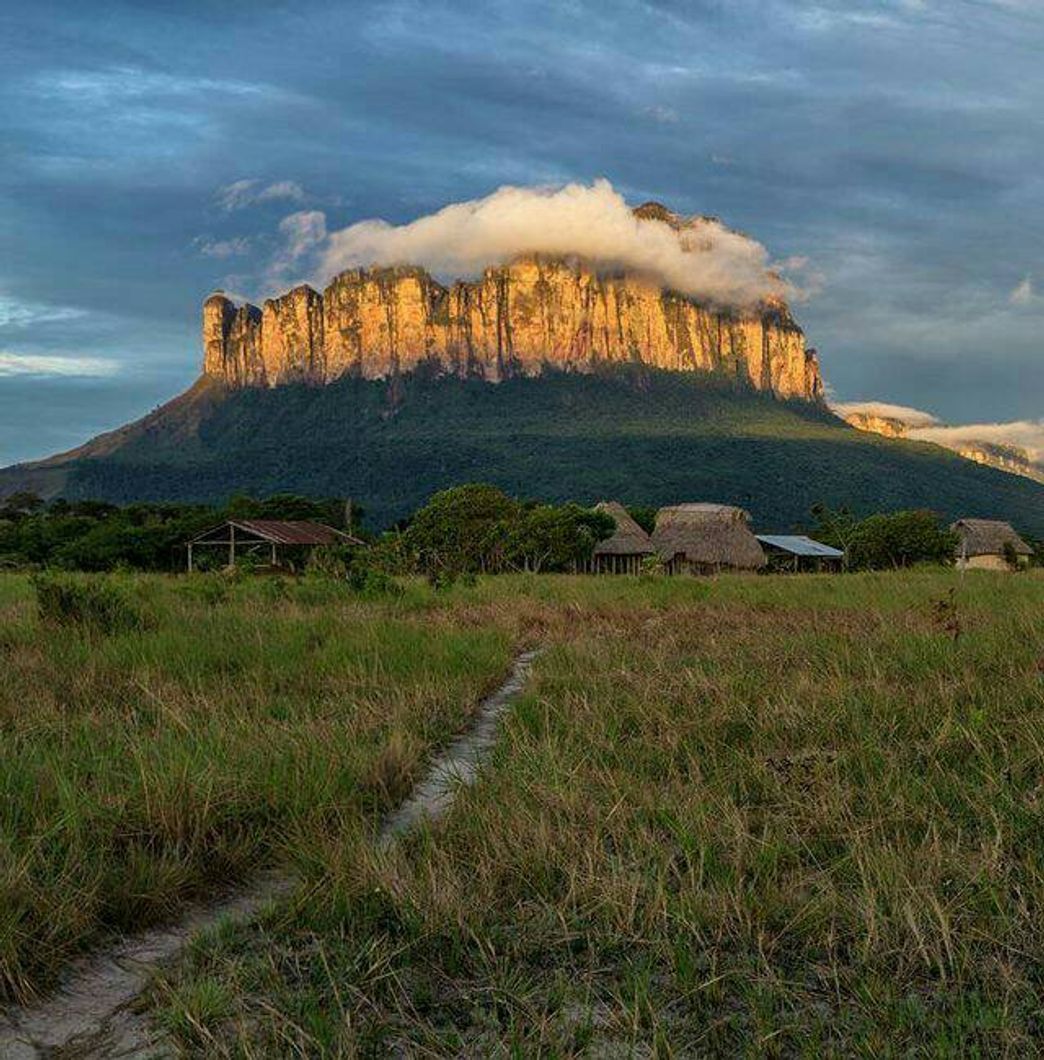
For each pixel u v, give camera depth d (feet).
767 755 23.26
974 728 23.62
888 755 22.24
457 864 17.19
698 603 71.51
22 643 42.39
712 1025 12.05
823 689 29.25
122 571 100.99
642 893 15.49
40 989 13.62
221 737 23.45
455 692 33.19
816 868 16.83
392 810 21.33
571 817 18.45
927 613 49.57
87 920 15.03
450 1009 12.86
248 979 13.47
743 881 16.06
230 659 38.34
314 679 34.94
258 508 277.85
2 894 14.66
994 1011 12.05
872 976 13.05
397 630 47.09
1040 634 38.24
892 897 14.97
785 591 82.17
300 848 17.62
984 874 15.49
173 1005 12.61
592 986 13.29
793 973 13.53
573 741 25.32
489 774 22.11
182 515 268.62
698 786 20.52
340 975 13.38
